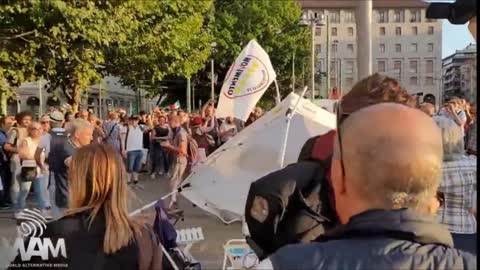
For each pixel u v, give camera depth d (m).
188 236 6.11
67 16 13.70
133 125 17.02
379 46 117.94
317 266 1.59
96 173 3.11
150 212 4.55
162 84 47.94
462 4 2.76
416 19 117.25
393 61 117.75
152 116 21.09
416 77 116.88
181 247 5.98
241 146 5.36
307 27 57.12
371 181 1.62
